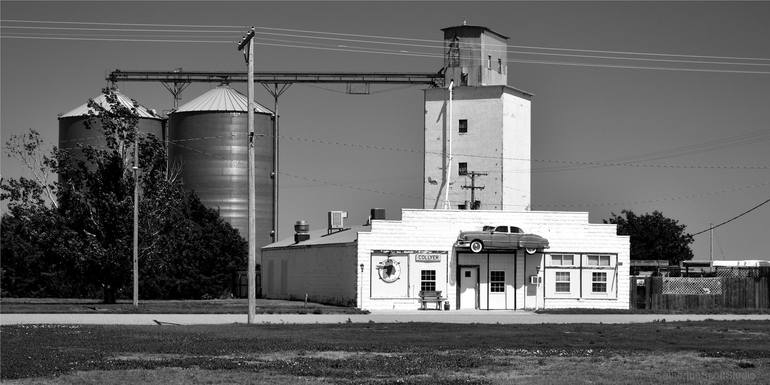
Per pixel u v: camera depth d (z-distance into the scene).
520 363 26.69
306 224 75.88
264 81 98.94
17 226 68.50
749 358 28.39
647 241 109.19
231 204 93.94
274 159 97.94
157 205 65.31
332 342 32.72
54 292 87.25
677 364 26.80
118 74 100.75
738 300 62.66
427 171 86.12
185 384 21.94
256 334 35.84
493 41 88.81
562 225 60.12
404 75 98.19
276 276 76.56
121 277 64.56
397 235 58.25
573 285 60.09
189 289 85.19
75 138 92.50
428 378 23.30
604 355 28.97
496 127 84.44
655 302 61.75
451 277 58.72
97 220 63.91
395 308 57.81
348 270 59.88
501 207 83.94
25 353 27.88
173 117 96.44
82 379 22.59
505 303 59.12
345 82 99.00
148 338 33.34
